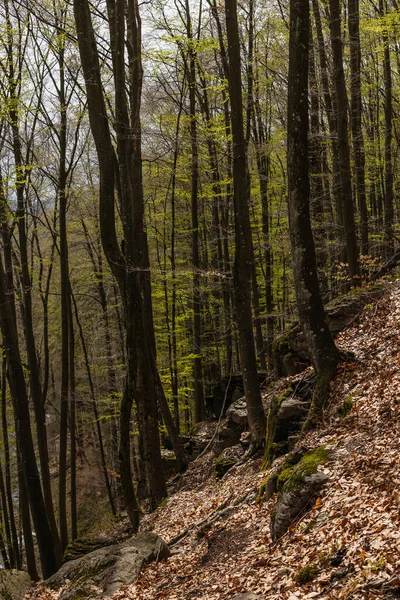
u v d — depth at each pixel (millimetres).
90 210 23625
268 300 21703
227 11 12422
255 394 12969
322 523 6328
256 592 5805
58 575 9547
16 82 14758
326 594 4957
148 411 14891
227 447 15406
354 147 16578
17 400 14289
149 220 23547
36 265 23516
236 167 12688
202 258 25109
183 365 23328
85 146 20875
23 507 16219
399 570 4645
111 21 12812
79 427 29859
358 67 16344
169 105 21422
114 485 25531
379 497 6043
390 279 13430
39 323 28141
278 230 19828
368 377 9477
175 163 18906
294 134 9469
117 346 24047
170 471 18047
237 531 8477
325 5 17594
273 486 8680
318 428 9281
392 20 14516
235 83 12500
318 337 10039
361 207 16969
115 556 9117
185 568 8180
